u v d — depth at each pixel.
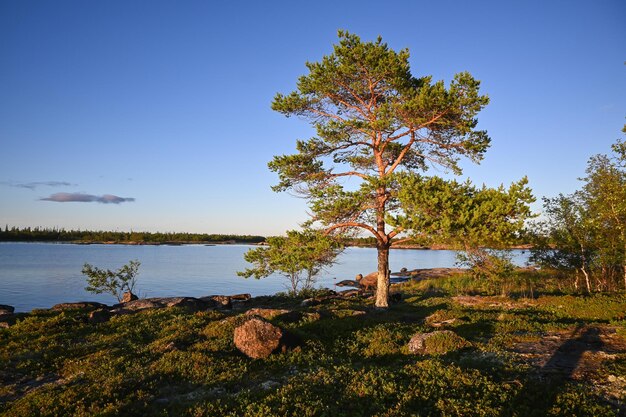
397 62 20.88
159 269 66.88
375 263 96.81
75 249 130.75
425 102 19.20
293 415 7.93
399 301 26.94
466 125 20.19
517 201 16.91
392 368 10.97
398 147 24.31
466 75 19.53
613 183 19.05
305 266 20.80
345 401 8.59
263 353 12.56
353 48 20.86
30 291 41.00
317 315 18.17
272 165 22.72
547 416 7.45
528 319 16.78
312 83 22.00
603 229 21.59
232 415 8.12
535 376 9.59
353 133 23.00
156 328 17.19
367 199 21.31
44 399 9.46
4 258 85.69
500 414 7.56
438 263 92.69
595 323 15.48
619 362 10.27
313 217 22.39
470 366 10.51
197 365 11.47
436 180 18.22
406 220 17.69
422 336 12.95
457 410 7.71
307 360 12.16
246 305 26.16
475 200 18.05
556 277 31.27
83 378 11.06
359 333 15.34
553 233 25.30
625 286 24.06
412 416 7.61
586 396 8.21
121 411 8.75
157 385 10.31
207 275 59.38
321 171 23.56
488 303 22.70
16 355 13.38
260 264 21.66
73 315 20.30
